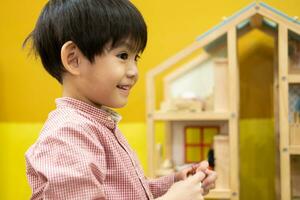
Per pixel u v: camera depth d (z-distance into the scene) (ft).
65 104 2.19
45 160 1.88
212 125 4.24
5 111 4.91
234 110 3.71
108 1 2.18
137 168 2.43
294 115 3.78
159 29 4.61
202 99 4.10
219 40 4.06
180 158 4.27
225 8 4.50
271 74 4.39
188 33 4.57
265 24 4.09
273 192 4.37
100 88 2.14
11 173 4.91
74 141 1.95
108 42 2.10
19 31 4.88
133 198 2.20
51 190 1.79
